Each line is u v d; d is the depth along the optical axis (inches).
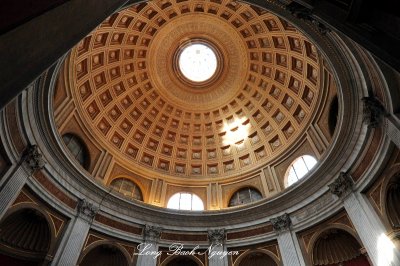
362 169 477.4
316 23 293.0
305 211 576.1
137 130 829.8
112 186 701.9
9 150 412.2
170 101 879.1
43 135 495.5
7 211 417.4
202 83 887.7
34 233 479.5
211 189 783.1
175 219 654.5
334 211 516.7
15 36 92.0
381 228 420.2
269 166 755.4
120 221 599.5
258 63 812.6
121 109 799.7
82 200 552.1
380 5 167.3
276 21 699.4
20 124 436.1
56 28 114.1
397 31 151.9
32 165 455.8
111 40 714.8
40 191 476.1
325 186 557.3
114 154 743.1
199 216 658.2
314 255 522.9
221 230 632.4
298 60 707.4
